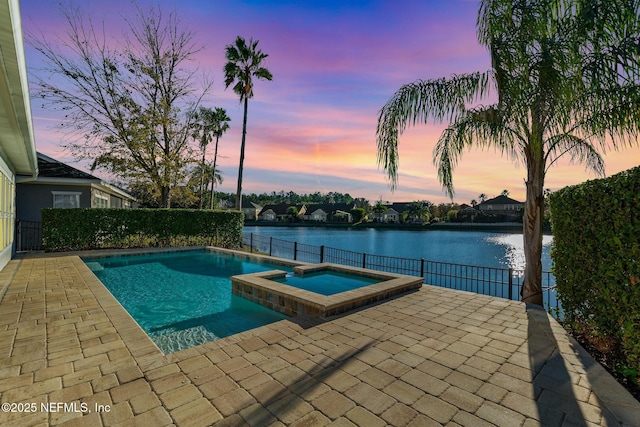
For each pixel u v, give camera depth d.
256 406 2.41
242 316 5.80
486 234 37.66
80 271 7.71
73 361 3.11
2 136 6.54
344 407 2.41
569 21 4.64
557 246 4.88
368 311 4.95
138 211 13.14
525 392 2.67
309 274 8.30
